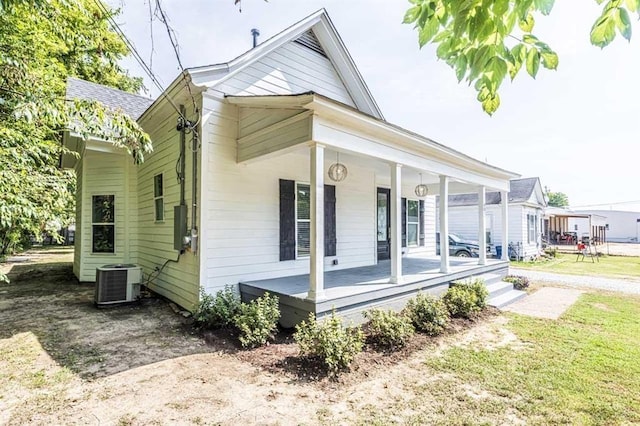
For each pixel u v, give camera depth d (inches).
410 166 245.4
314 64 289.6
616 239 1492.4
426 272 283.7
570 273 462.0
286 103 181.3
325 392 124.8
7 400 116.1
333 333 148.6
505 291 307.9
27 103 141.3
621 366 149.5
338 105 174.2
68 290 297.1
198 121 212.2
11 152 166.2
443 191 284.4
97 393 121.0
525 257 637.9
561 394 124.9
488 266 338.3
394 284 227.1
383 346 167.9
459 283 259.6
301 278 243.4
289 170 258.8
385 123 205.3
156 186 277.3
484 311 238.7
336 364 138.9
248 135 216.1
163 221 260.8
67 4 157.4
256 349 163.5
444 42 73.7
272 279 239.3
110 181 328.8
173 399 117.4
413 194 428.1
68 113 147.8
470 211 724.7
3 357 151.8
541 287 351.9
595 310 252.4
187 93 217.0
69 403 114.4
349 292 199.5
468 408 115.2
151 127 281.1
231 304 192.7
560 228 1156.5
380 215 362.0
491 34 58.2
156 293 273.4
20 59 155.3
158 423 103.6
